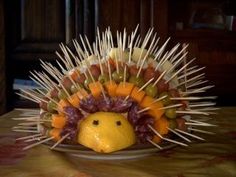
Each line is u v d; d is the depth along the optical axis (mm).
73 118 694
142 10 2350
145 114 708
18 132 938
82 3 2312
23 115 1021
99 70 731
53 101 738
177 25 2453
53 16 2344
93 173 630
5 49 2338
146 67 748
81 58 786
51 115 742
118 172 638
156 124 723
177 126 753
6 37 2334
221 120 1126
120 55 755
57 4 2340
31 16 2359
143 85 721
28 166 676
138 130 704
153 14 2346
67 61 792
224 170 664
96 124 676
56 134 715
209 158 734
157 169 661
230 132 971
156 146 696
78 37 2316
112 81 718
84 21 2322
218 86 2475
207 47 2451
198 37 2434
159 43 2354
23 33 2367
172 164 692
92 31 2332
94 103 688
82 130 688
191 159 727
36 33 2363
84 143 688
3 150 782
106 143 665
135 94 707
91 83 713
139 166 675
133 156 696
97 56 772
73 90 724
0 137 891
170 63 786
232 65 2473
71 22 2322
